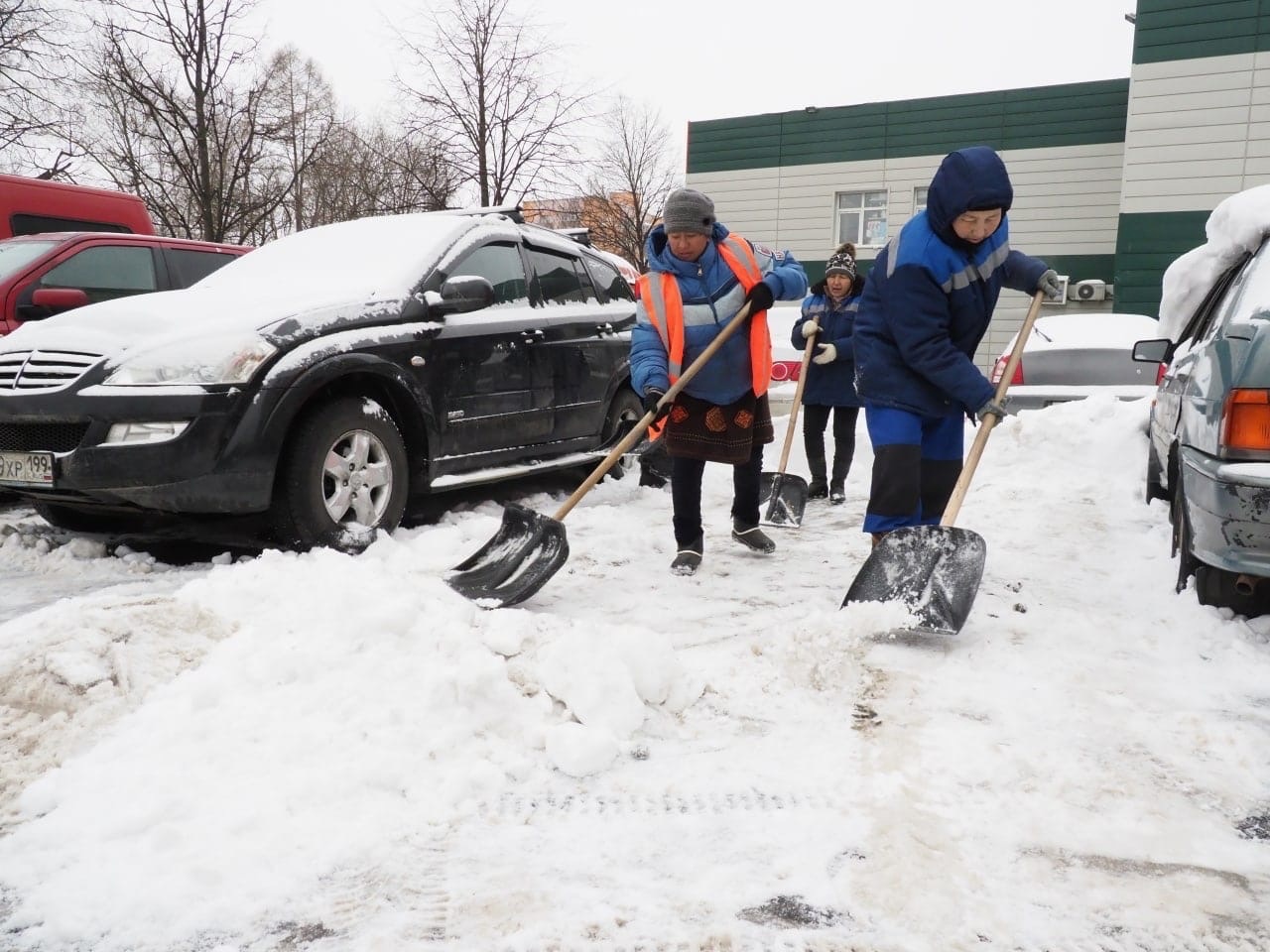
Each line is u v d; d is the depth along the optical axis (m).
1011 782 2.14
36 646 2.46
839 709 2.55
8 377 4.23
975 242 3.12
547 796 2.12
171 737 2.23
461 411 5.02
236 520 5.11
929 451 3.59
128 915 1.68
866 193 21.77
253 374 4.03
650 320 4.00
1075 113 19.28
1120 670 2.80
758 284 4.04
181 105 14.77
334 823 1.97
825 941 1.60
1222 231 4.54
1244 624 3.08
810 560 4.41
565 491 6.29
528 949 1.59
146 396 3.94
